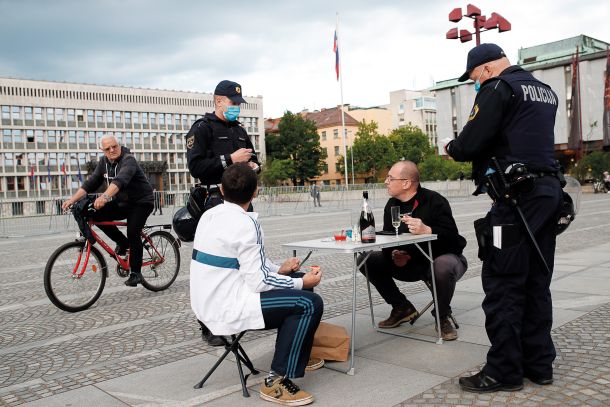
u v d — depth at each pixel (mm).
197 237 3359
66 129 77000
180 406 3271
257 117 93812
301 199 32500
